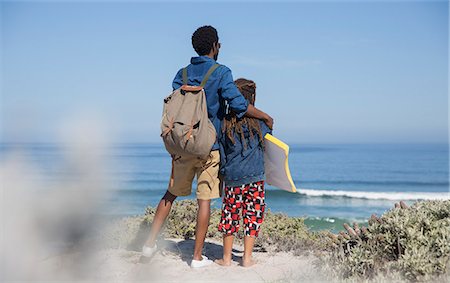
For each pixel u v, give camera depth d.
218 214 7.90
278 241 6.98
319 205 41.56
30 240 6.14
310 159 104.75
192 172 5.37
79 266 5.27
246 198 5.50
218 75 5.17
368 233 5.40
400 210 5.52
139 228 6.73
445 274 4.33
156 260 5.62
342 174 72.12
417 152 137.25
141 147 197.38
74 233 6.50
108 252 5.88
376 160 102.19
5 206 7.86
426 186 58.03
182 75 5.39
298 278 4.95
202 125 5.01
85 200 9.27
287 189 5.64
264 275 5.19
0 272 4.87
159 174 69.56
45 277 4.92
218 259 5.88
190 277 5.04
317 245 6.85
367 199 44.72
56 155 113.19
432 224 5.00
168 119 5.11
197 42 5.36
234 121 5.30
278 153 5.45
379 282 4.45
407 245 4.80
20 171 11.05
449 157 110.19
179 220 7.29
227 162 5.41
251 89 5.50
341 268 5.02
